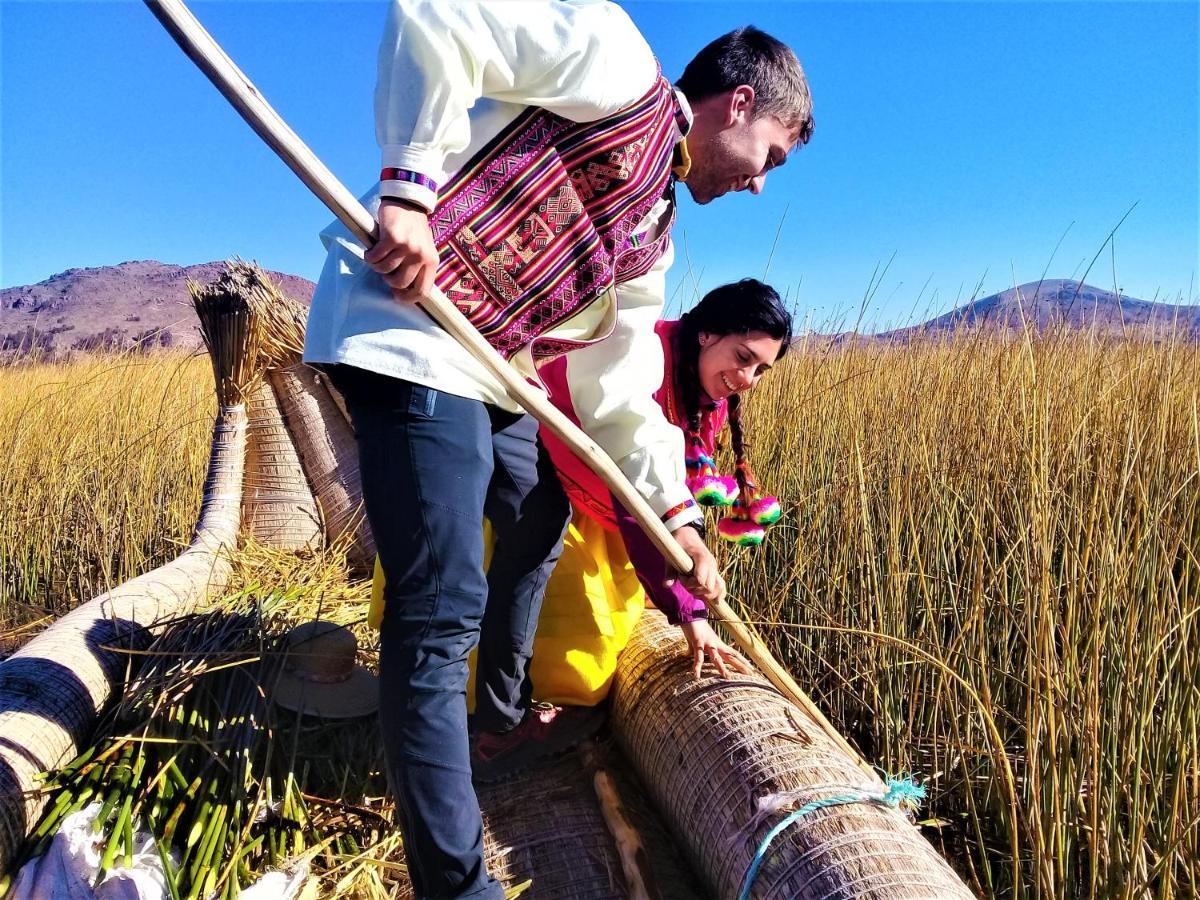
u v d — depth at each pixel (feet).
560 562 7.67
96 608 8.54
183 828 6.21
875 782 6.04
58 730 6.61
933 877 5.04
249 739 6.87
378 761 7.32
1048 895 6.04
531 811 7.23
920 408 11.46
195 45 4.19
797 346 13.85
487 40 4.82
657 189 5.77
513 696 7.23
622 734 7.56
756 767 5.99
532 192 5.36
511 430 6.53
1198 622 7.07
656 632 8.05
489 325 5.56
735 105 6.01
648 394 6.77
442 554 5.32
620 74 5.28
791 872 5.26
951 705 7.77
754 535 7.93
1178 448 9.38
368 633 9.79
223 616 8.38
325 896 5.96
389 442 5.32
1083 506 7.86
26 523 14.78
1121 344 11.82
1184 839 6.18
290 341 12.64
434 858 5.28
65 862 5.52
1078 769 6.57
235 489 12.55
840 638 9.38
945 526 9.82
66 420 16.57
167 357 19.31
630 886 6.35
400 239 4.74
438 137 4.79
